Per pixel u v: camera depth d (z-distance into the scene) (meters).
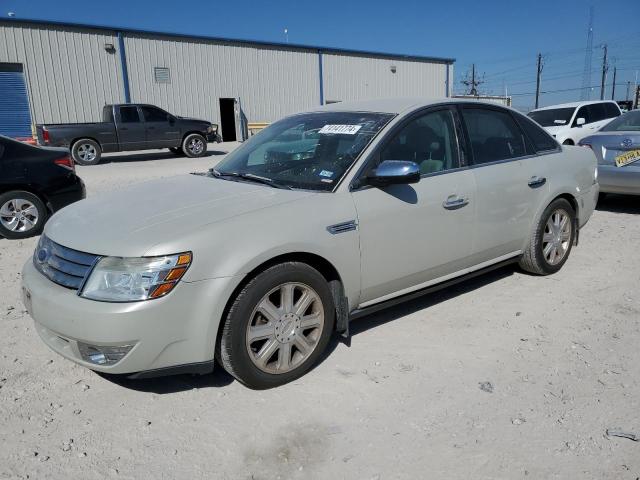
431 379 3.33
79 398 3.20
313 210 3.31
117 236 2.96
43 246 3.30
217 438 2.81
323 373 3.42
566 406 3.02
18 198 7.05
